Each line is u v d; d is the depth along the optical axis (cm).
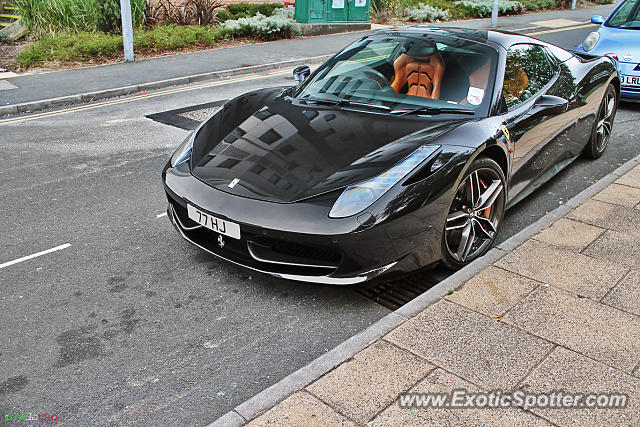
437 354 265
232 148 364
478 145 342
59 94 855
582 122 502
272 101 427
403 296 343
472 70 397
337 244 298
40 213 460
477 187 353
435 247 332
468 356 264
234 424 226
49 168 564
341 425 224
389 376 251
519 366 257
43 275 367
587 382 247
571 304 304
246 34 1330
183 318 321
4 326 314
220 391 265
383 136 349
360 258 304
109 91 875
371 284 317
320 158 335
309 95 420
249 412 232
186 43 1208
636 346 270
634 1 811
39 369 280
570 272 335
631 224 395
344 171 322
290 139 358
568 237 378
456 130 348
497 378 250
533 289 317
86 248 403
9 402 258
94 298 341
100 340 303
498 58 406
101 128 708
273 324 316
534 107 410
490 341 274
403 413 230
